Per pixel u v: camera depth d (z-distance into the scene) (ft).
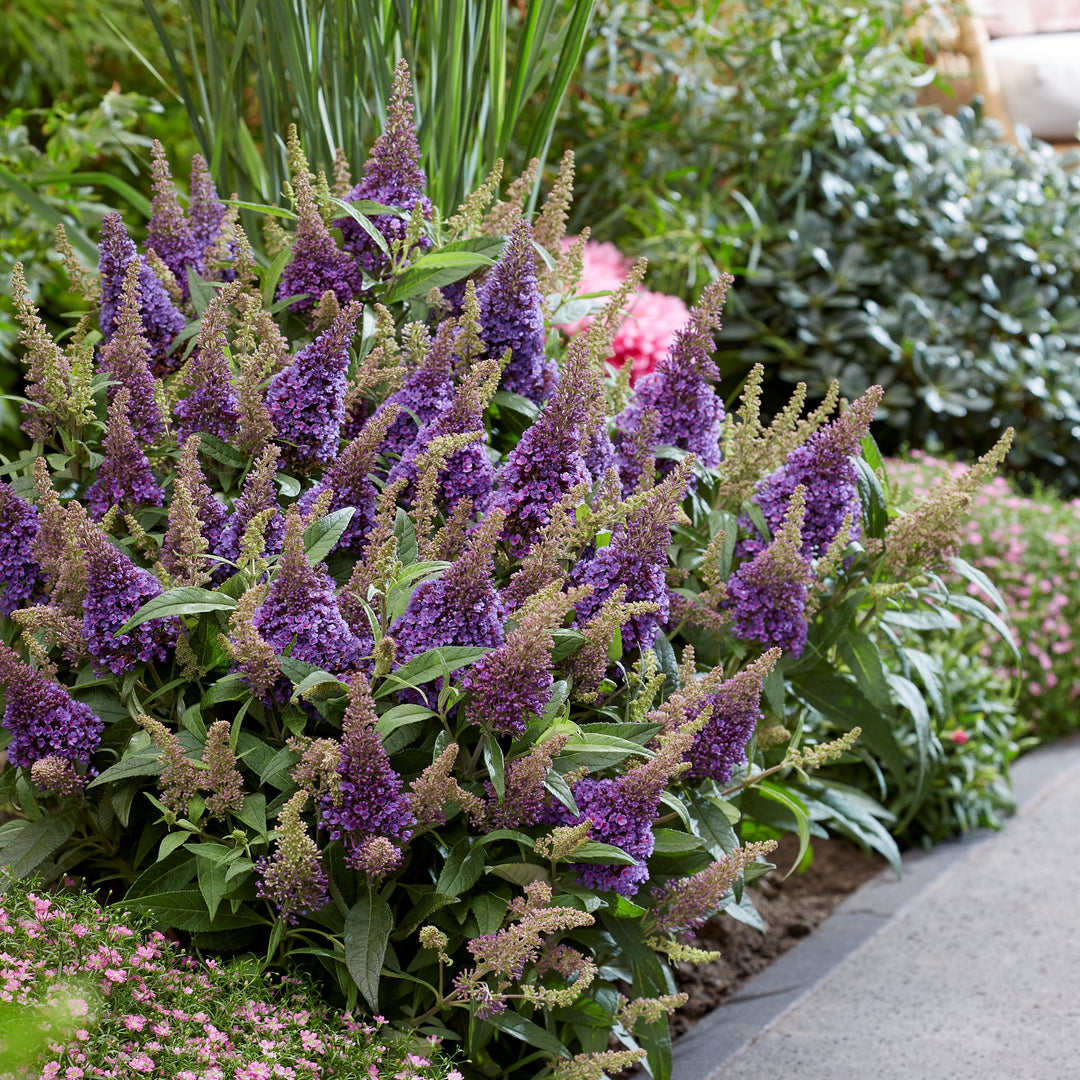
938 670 7.83
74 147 12.48
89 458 6.40
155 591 5.49
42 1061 4.06
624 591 5.43
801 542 6.61
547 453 5.89
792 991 8.46
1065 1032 7.66
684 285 17.44
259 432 6.09
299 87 8.53
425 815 5.11
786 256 17.70
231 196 9.27
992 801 11.43
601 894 5.51
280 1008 4.97
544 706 5.29
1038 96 22.13
